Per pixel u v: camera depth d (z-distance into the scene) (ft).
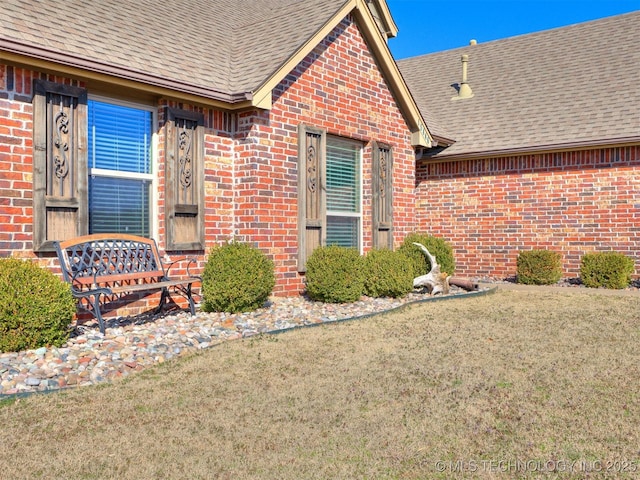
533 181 46.73
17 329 19.36
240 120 31.17
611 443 13.32
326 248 31.99
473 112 53.06
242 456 12.74
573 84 50.72
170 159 28.32
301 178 32.96
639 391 16.83
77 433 13.82
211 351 21.09
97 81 24.85
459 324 26.68
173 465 12.27
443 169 51.19
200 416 14.96
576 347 22.13
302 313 28.27
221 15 40.32
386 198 40.19
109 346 20.63
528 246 47.03
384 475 11.91
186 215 29.09
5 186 22.44
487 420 14.75
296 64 31.55
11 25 23.02
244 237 31.01
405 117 42.06
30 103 23.20
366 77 38.29
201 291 27.84
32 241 23.13
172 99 28.27
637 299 35.14
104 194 26.91
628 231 42.75
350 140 37.86
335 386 17.38
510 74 56.39
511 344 22.66
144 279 27.48
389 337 23.86
